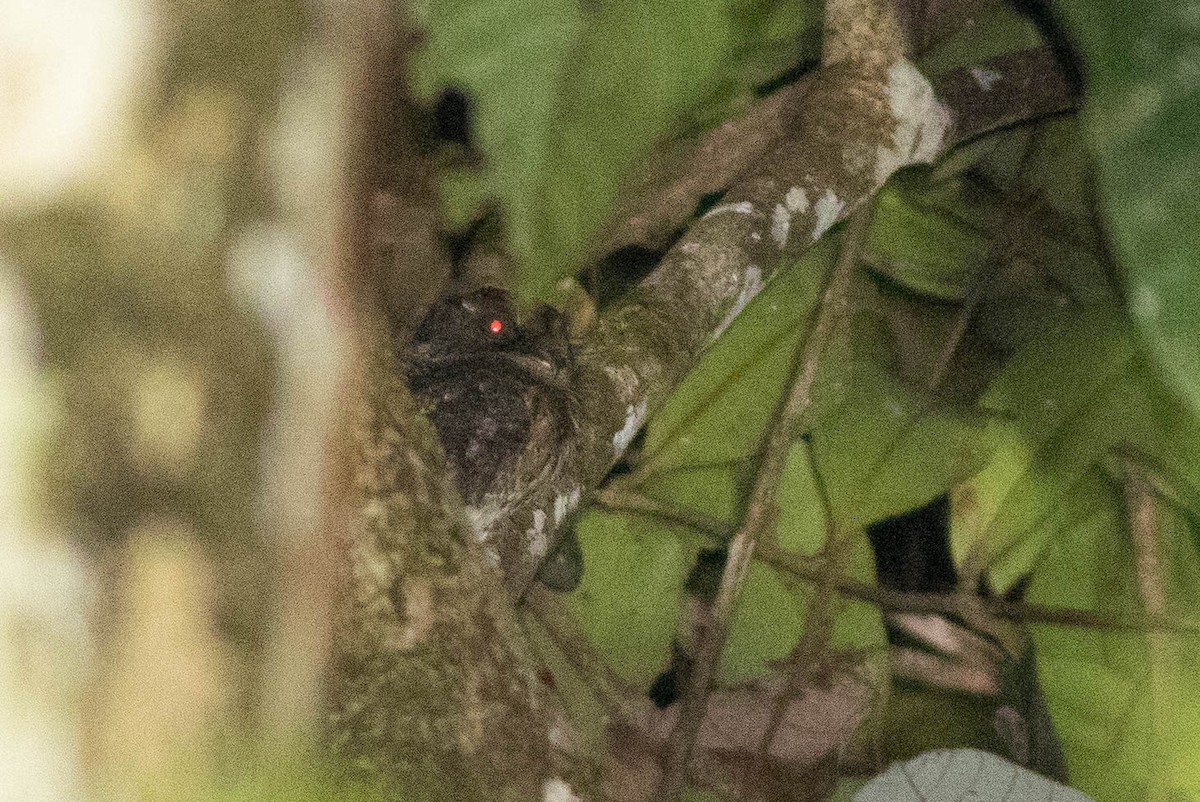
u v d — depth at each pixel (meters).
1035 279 8.06
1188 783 7.96
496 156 5.62
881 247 8.05
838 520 8.01
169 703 4.37
